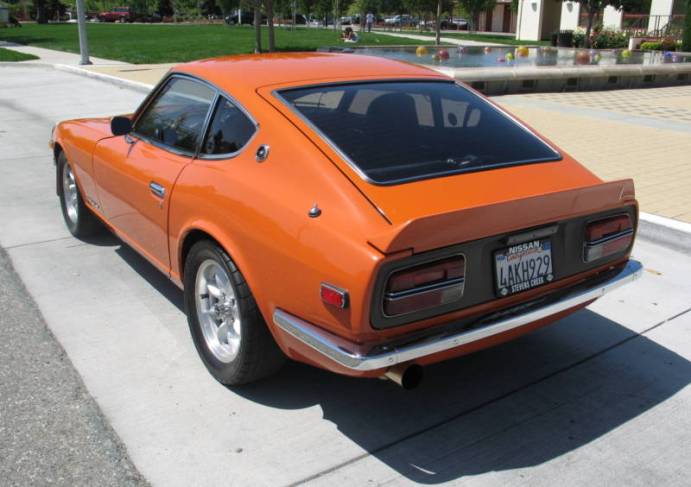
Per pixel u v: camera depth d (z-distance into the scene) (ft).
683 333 13.47
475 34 180.24
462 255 8.82
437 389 11.46
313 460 9.58
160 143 13.12
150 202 12.75
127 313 14.02
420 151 10.34
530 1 159.53
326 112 10.60
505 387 11.51
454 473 9.34
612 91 53.16
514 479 9.23
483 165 10.43
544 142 11.71
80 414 10.51
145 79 52.70
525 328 10.09
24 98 45.68
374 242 8.27
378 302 8.31
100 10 302.45
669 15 111.65
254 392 11.23
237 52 85.46
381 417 10.62
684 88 56.18
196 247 11.19
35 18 262.06
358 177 9.41
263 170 10.13
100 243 18.20
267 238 9.56
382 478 9.23
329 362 9.00
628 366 12.19
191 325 11.91
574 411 10.84
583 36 108.37
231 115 11.21
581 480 9.23
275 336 10.02
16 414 10.46
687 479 9.29
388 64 12.98
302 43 104.73
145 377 11.61
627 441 10.09
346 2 201.26
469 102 12.25
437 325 8.93
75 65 65.87
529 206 9.20
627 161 26.81
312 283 8.91
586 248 10.25
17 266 16.48
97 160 15.30
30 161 27.76
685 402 11.10
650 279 16.15
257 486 9.04
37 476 9.14
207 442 9.93
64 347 12.57
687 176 24.32
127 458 9.54
